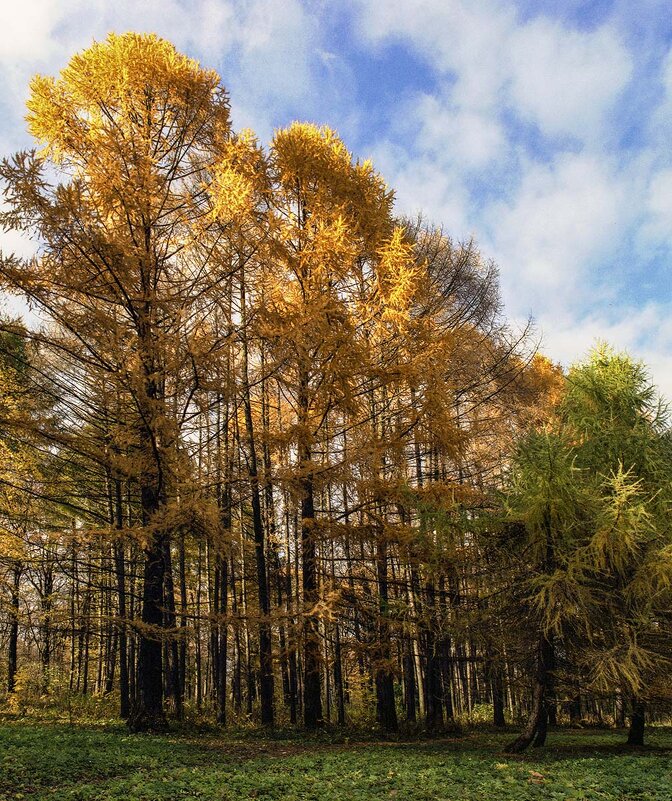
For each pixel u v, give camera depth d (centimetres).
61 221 982
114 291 1071
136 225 1163
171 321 1151
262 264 1270
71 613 1562
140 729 1110
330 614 1062
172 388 1154
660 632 1040
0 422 1052
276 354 1178
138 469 1072
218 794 616
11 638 2080
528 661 1110
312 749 1025
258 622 1075
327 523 1246
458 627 1127
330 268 1309
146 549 1091
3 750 790
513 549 1113
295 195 1405
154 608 1132
